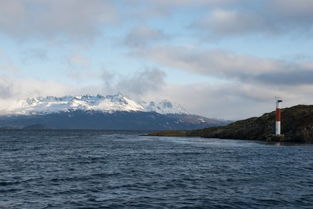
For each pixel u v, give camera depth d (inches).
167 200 1311.5
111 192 1464.1
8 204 1253.1
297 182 1700.3
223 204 1246.3
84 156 3208.7
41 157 3102.9
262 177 1861.5
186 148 4252.0
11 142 6063.0
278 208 1190.3
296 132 5669.3
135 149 4173.2
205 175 1942.7
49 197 1369.3
